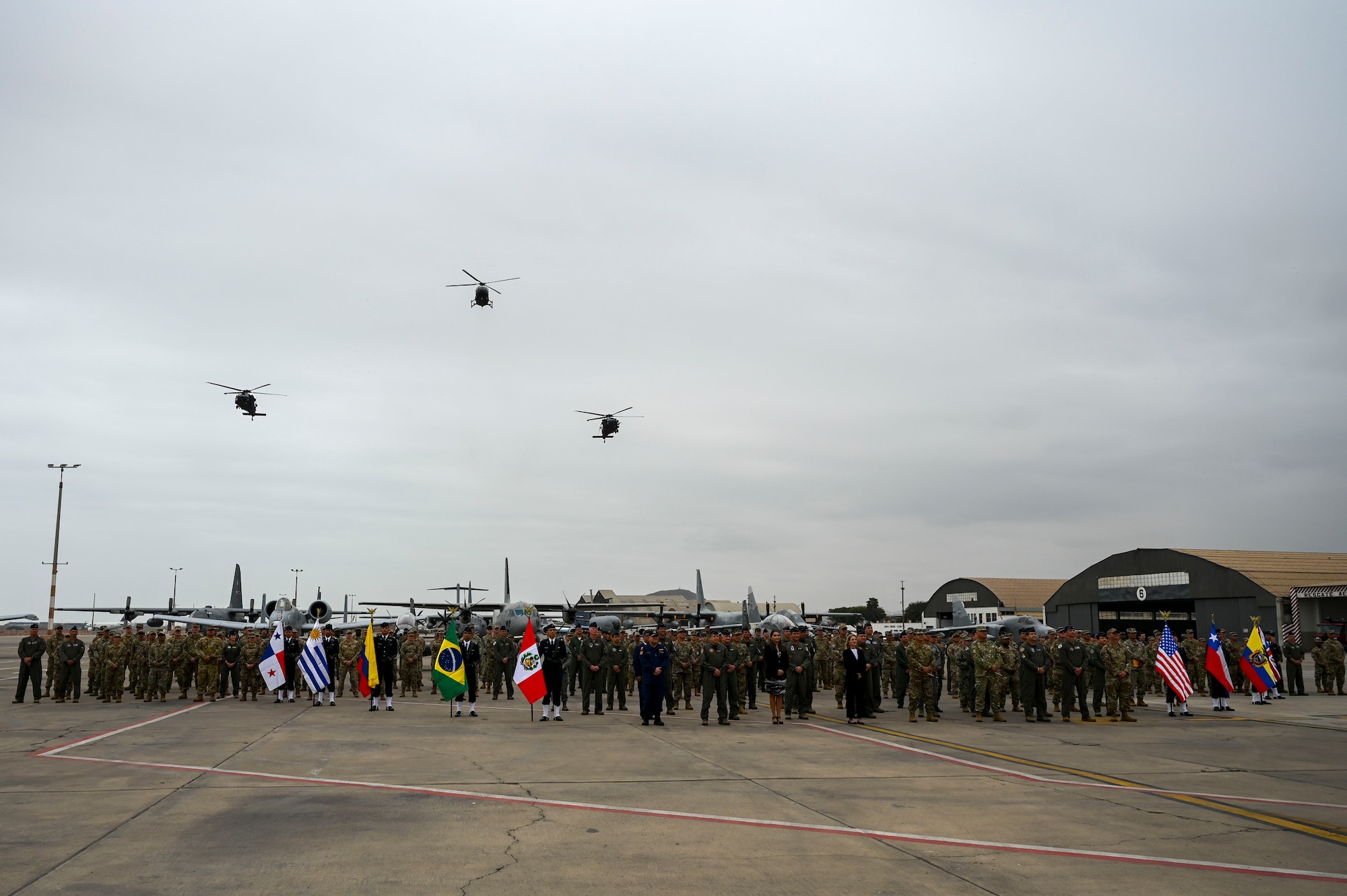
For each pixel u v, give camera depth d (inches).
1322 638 1138.0
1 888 273.6
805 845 339.3
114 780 462.6
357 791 434.9
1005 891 283.0
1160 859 324.2
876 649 1086.4
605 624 1814.7
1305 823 388.2
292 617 1531.7
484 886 280.2
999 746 631.2
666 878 292.8
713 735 689.0
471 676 834.2
